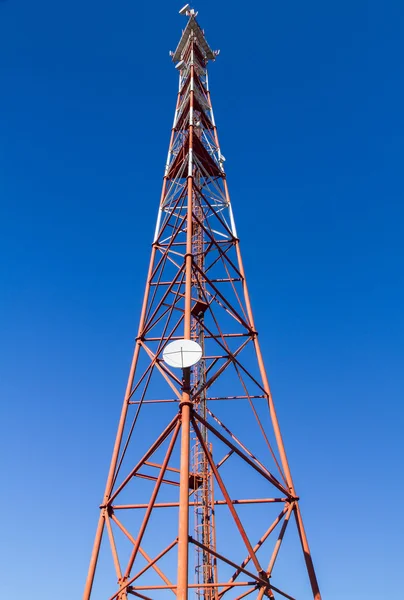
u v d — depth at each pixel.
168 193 34.34
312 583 21.36
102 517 23.05
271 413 26.12
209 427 21.81
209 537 26.03
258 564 21.05
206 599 24.48
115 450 24.84
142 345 27.94
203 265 32.94
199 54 44.78
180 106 40.16
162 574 22.88
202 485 26.75
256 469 23.08
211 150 37.06
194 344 21.05
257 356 28.09
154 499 21.06
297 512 23.22
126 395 26.55
